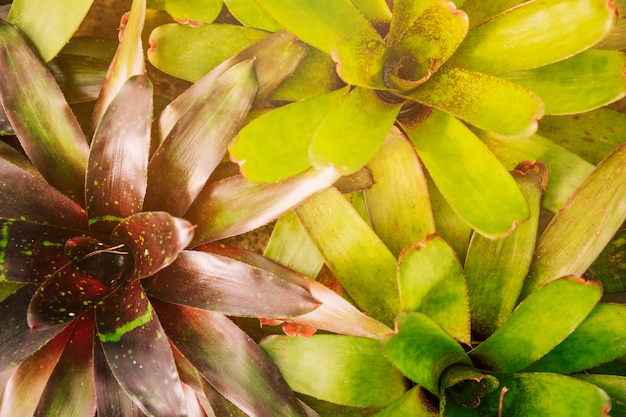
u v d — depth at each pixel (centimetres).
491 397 136
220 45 147
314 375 138
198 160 136
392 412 133
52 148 140
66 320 134
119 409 137
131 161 135
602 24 135
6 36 141
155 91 158
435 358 133
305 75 146
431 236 133
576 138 151
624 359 147
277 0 137
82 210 139
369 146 137
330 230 141
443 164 139
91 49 155
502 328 134
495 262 142
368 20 143
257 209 137
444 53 139
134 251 136
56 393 137
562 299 132
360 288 141
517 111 134
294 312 134
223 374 137
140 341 135
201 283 136
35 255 137
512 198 137
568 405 131
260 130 137
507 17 139
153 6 153
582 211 142
